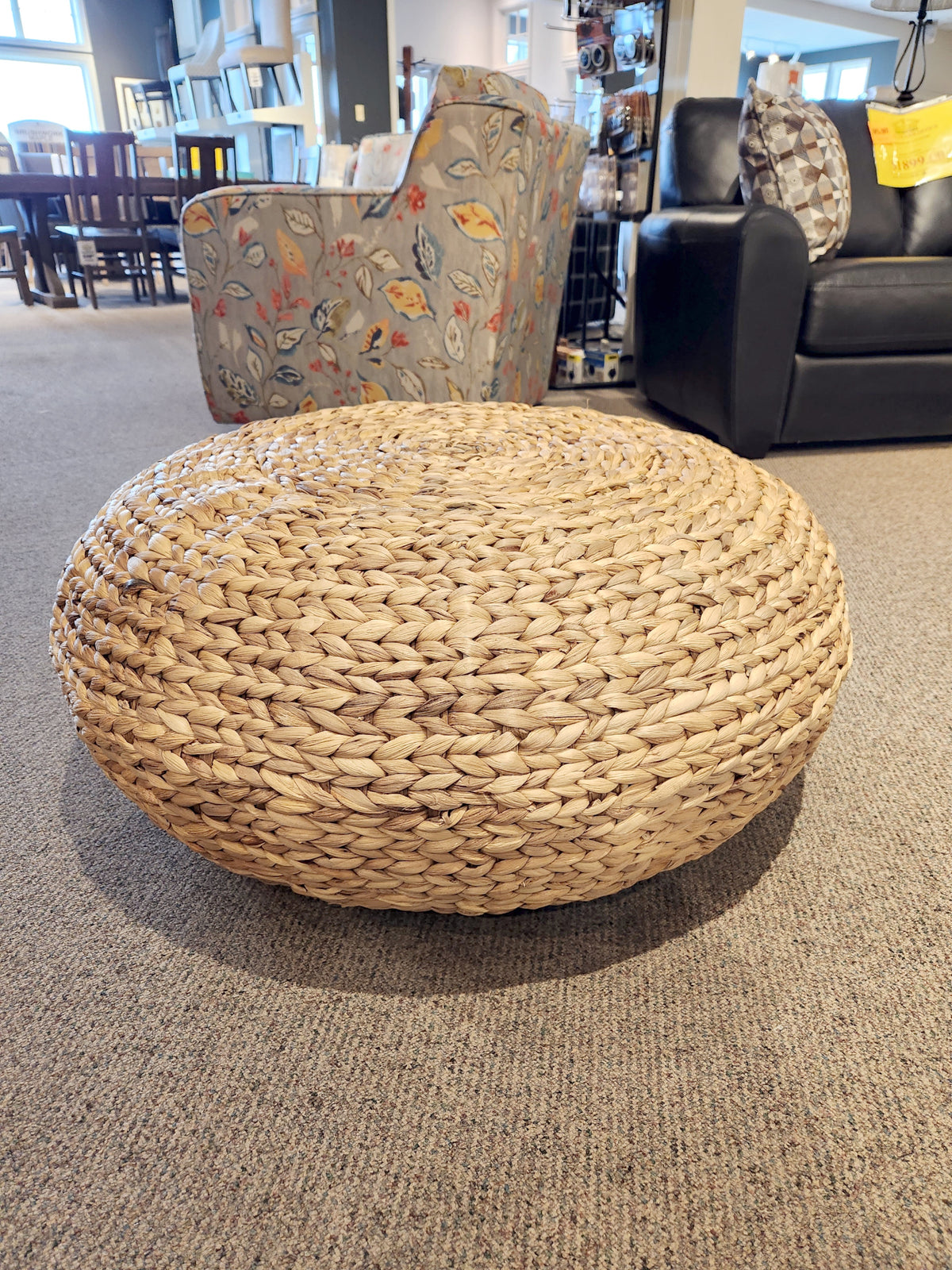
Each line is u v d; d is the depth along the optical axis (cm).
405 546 69
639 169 344
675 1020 68
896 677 122
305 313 226
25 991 71
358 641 61
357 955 75
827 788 98
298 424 109
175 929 78
